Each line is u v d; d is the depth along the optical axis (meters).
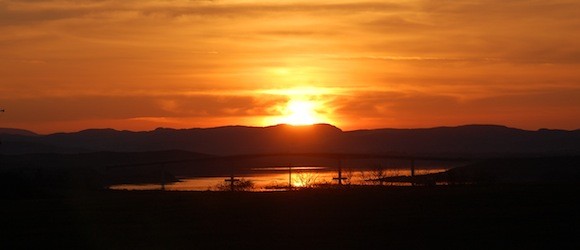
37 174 88.25
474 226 36.62
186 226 37.41
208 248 30.86
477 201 48.12
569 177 110.31
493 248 30.47
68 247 31.56
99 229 36.53
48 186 82.25
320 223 38.09
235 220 39.59
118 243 32.38
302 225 37.41
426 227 36.38
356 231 35.28
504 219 39.03
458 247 30.75
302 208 44.97
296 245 31.34
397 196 51.78
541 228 35.81
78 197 57.69
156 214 42.53
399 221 38.53
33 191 66.38
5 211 44.47
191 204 47.91
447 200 48.88
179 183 126.56
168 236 34.12
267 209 44.56
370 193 54.72
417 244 31.41
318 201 48.97
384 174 117.94
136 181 131.50
